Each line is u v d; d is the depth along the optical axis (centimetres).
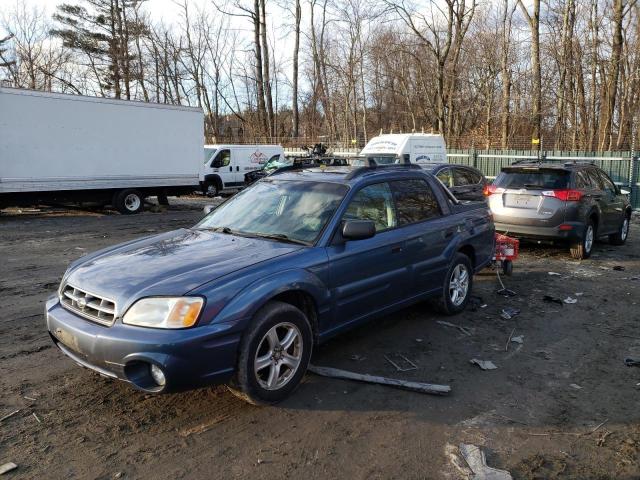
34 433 341
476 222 625
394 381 418
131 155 1534
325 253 421
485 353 491
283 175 543
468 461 317
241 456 321
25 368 438
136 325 331
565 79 2767
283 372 388
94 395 393
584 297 688
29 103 1315
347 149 2808
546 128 3234
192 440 337
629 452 331
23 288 688
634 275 818
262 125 3566
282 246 420
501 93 3281
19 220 1375
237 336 348
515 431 355
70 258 882
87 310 359
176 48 4038
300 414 372
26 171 1329
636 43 2592
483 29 3050
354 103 3700
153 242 450
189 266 375
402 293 507
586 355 492
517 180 952
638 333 553
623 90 2675
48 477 298
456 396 405
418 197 551
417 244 518
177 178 1653
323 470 309
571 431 357
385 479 302
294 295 405
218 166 2169
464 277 603
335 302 427
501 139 2920
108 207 1711
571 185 909
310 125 4459
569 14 2594
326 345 503
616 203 1059
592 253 1013
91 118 1434
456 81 3192
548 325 575
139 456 319
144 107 1545
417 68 3594
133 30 3997
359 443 338
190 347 326
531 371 454
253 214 486
